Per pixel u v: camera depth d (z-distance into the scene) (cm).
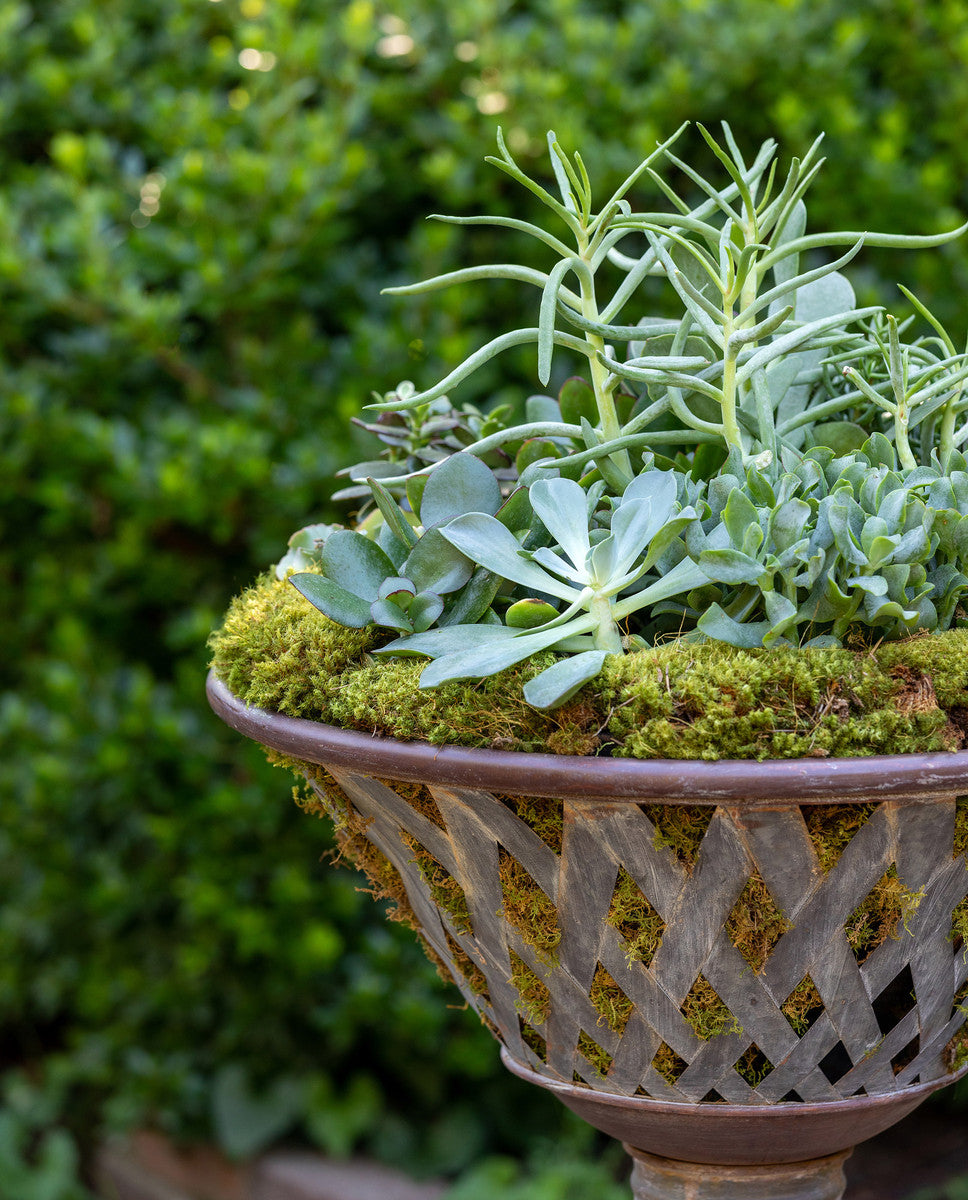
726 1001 43
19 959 176
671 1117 48
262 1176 170
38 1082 193
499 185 154
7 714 164
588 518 51
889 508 43
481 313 158
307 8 161
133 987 169
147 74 163
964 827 42
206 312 154
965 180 140
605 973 46
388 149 160
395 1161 166
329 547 49
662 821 41
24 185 158
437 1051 166
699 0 141
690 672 41
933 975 46
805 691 41
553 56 149
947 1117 158
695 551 44
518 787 40
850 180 140
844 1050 50
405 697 43
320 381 161
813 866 41
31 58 163
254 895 164
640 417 53
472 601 48
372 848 57
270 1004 167
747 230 51
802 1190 54
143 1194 181
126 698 165
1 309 159
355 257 163
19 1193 169
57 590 168
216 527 159
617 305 55
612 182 140
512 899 45
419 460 67
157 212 156
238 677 51
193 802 165
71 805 164
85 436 154
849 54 137
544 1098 169
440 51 155
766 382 58
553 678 40
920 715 41
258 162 145
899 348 54
